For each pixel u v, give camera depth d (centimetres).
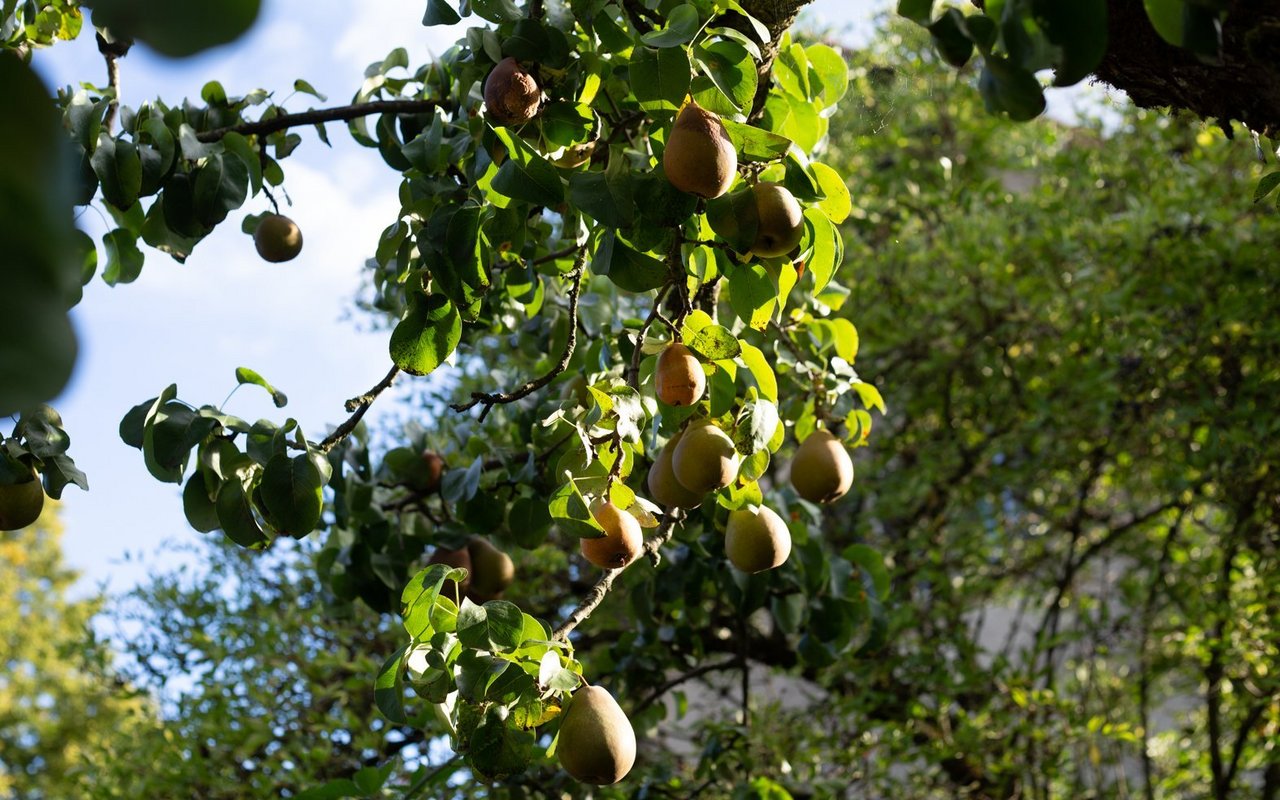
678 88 203
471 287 235
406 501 327
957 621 560
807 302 288
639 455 280
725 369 215
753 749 382
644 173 208
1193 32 130
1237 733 590
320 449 225
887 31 712
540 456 291
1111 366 555
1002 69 142
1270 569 536
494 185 213
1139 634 607
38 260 45
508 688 178
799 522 315
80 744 1413
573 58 235
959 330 621
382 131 308
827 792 379
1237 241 521
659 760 482
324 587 356
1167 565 604
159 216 278
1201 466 521
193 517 229
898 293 635
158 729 493
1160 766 673
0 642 1502
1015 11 138
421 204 270
